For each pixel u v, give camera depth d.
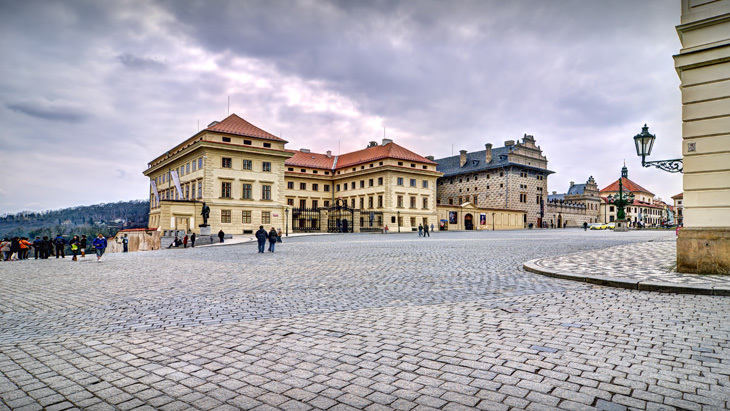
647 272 9.80
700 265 9.38
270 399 3.51
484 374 3.98
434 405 3.35
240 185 48.84
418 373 4.04
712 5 9.44
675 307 6.64
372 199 65.62
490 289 8.64
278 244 29.42
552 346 4.77
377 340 5.13
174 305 7.53
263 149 49.84
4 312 7.37
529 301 7.31
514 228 76.69
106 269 14.94
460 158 86.38
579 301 7.23
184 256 20.61
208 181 46.50
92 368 4.29
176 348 4.93
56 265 17.80
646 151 11.06
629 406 3.29
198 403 3.44
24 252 25.41
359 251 20.41
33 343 5.21
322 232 57.12
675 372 3.96
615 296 7.62
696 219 9.53
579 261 12.77
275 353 4.70
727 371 3.96
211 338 5.32
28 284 11.15
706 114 9.48
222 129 48.94
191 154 50.62
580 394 3.52
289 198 69.31
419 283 9.67
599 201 109.62
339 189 73.50
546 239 29.80
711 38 9.46
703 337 5.03
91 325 6.16
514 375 3.95
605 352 4.55
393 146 67.06
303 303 7.54
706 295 7.53
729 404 3.29
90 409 3.35
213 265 15.13
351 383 3.82
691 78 9.68
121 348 4.95
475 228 72.00
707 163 9.43
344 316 6.45
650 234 37.19
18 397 3.57
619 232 45.97
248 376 4.02
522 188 78.50
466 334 5.32
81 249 24.80
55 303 8.14
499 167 76.19
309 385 3.79
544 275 10.53
